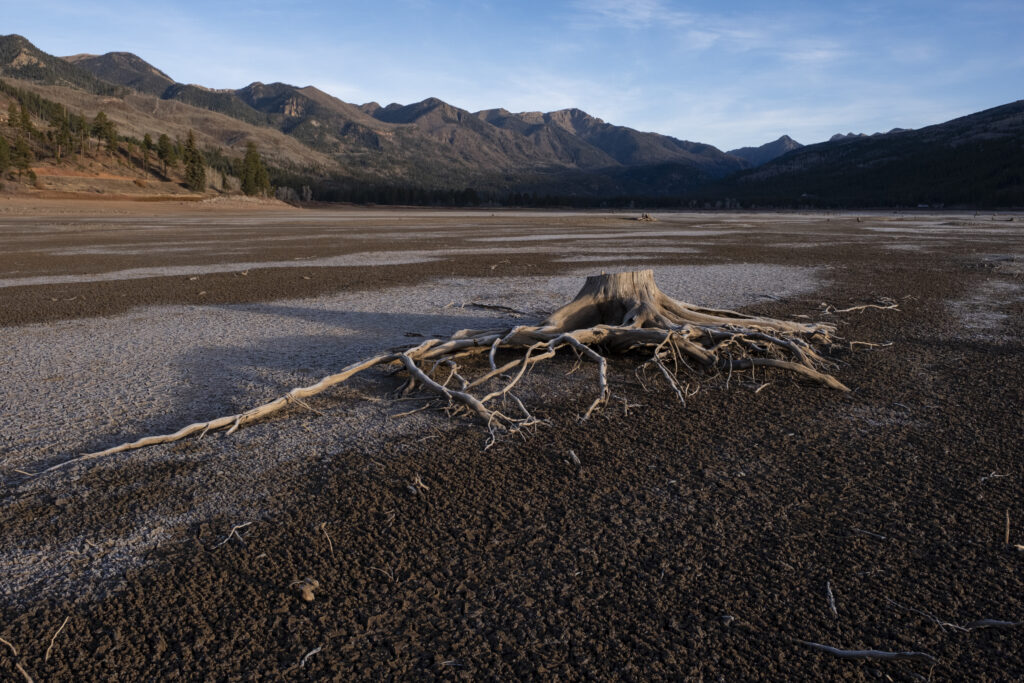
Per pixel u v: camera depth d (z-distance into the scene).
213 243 30.05
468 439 5.33
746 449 5.10
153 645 2.90
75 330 9.72
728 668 2.74
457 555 3.59
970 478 4.57
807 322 10.34
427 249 27.00
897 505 4.16
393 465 4.80
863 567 3.47
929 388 6.79
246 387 6.77
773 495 4.30
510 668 2.74
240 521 3.97
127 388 6.73
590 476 4.60
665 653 2.82
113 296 13.20
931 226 52.81
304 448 5.13
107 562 3.55
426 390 6.63
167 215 73.81
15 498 4.29
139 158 158.38
